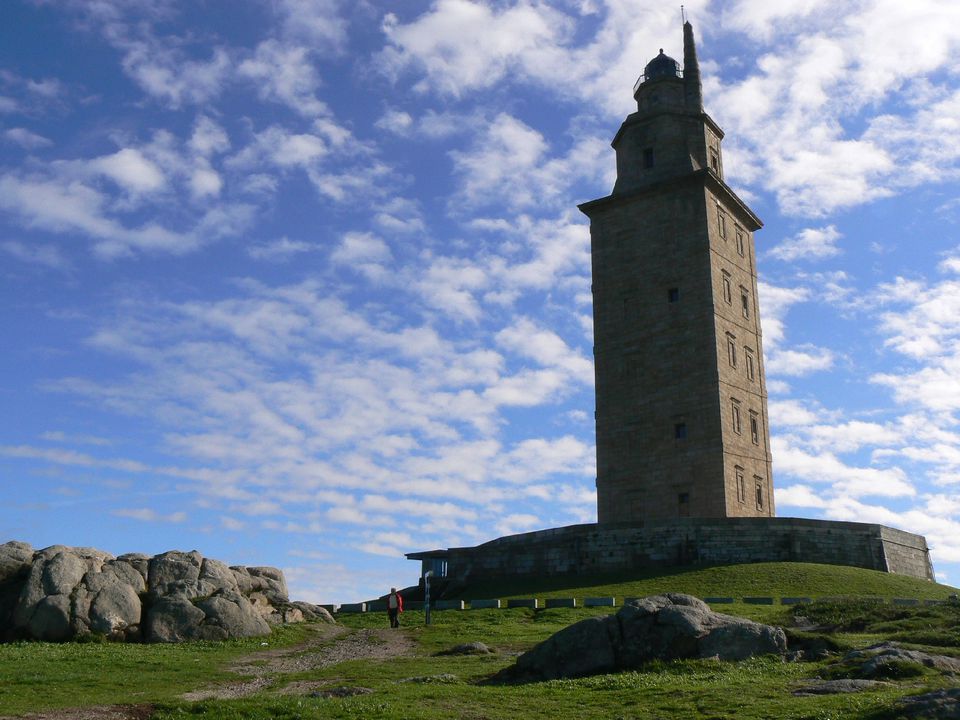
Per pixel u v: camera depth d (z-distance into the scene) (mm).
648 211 79125
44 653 37062
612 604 52406
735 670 29016
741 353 77250
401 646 40812
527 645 39344
